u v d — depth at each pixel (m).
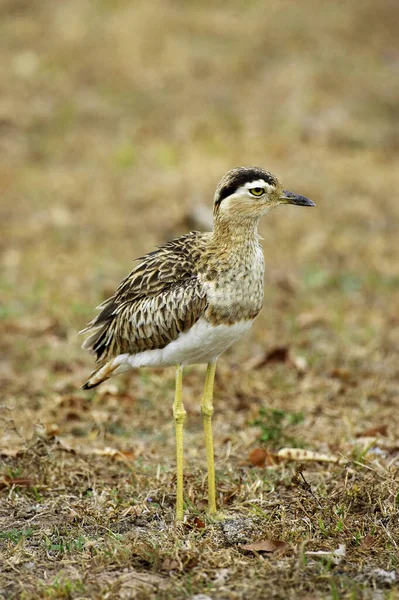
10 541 8.32
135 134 22.75
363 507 8.73
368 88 24.94
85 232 18.23
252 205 8.52
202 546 8.04
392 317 14.76
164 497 9.18
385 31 28.34
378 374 12.88
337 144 22.47
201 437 11.14
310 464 9.95
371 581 7.41
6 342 13.95
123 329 8.88
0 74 25.28
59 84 24.98
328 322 14.63
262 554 7.95
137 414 11.80
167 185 20.00
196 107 24.05
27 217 18.86
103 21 27.81
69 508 8.95
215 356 8.77
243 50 26.78
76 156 21.83
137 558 7.87
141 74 25.47
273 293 15.77
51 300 15.34
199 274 8.47
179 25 27.84
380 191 19.89
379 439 10.66
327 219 18.69
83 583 7.47
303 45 27.20
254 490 9.18
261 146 22.09
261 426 10.57
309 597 7.16
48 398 12.15
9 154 21.78
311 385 12.48
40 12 28.44
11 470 9.68
